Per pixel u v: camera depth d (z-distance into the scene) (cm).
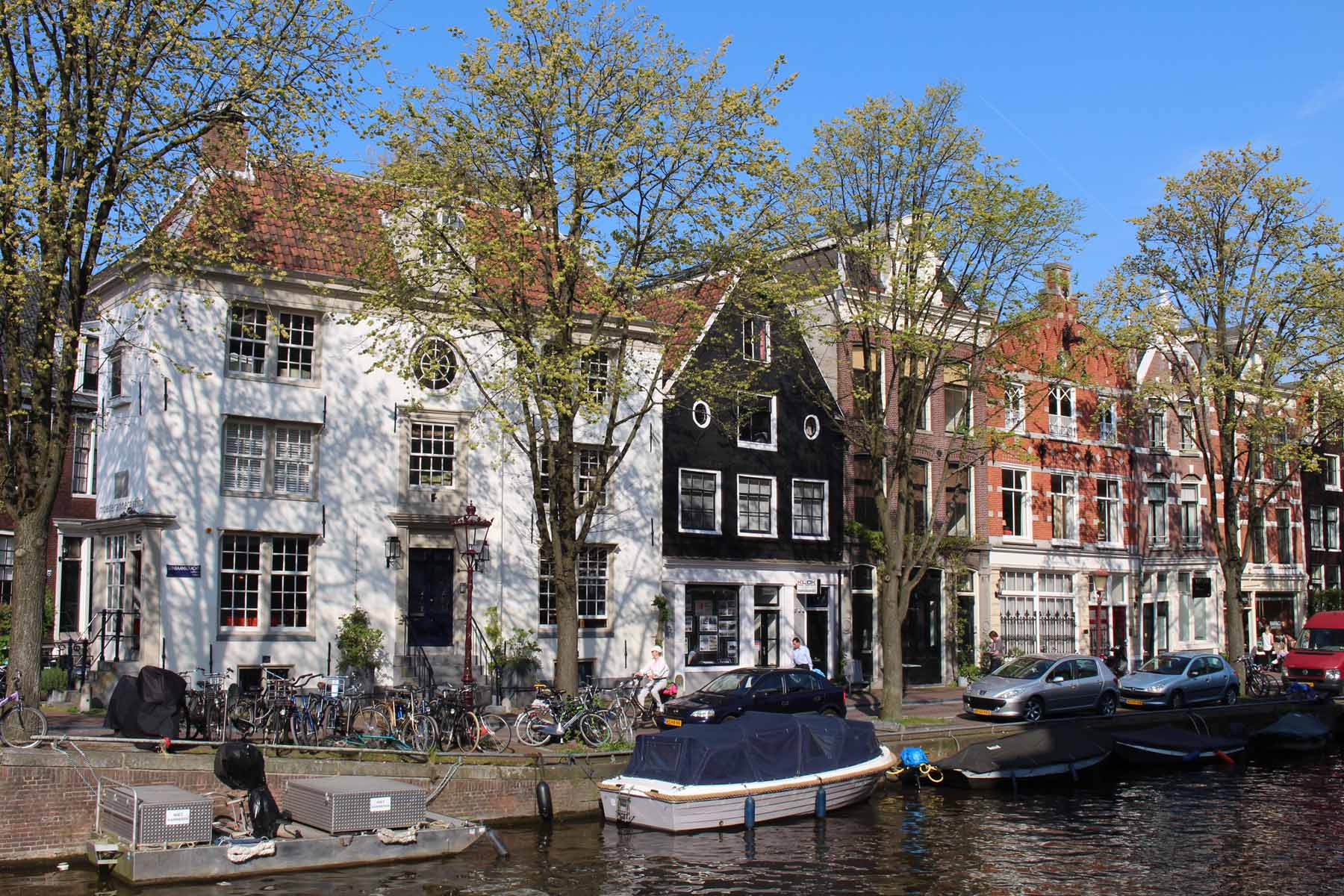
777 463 3158
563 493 2102
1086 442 3947
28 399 1802
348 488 2450
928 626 3450
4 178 1625
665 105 2020
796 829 1853
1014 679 2659
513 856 1645
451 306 2072
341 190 2245
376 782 1667
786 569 3102
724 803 1820
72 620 2939
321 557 2406
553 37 1994
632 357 2477
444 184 2005
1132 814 2030
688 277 2244
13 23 1672
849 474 3328
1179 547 4181
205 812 1514
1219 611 4269
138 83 1711
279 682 1958
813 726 1991
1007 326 2591
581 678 2714
